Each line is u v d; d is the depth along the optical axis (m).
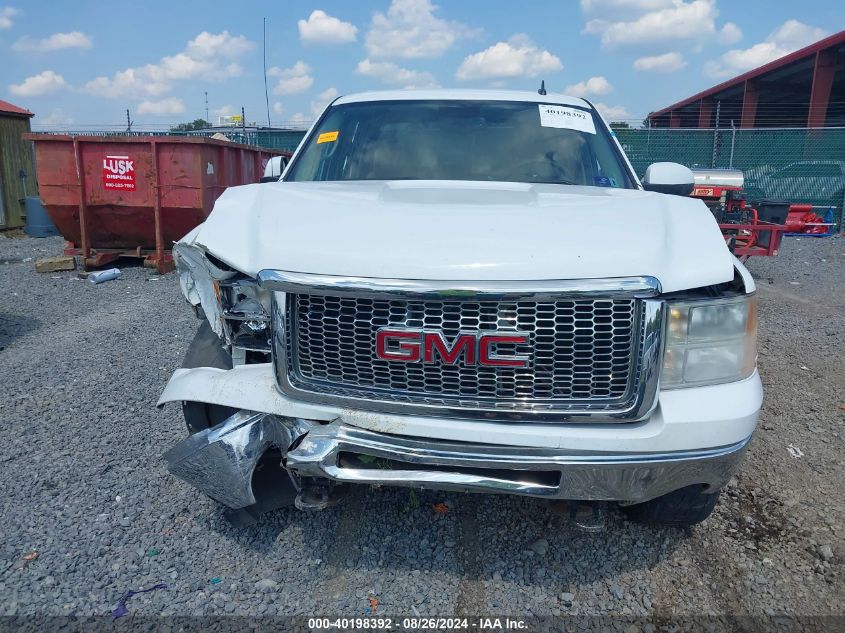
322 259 2.34
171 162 8.94
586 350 2.27
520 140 3.78
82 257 9.63
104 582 2.67
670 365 2.36
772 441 4.04
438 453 2.31
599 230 2.42
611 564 2.86
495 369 2.29
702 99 30.34
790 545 3.00
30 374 5.05
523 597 2.65
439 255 2.27
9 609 2.50
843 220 16.09
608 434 2.28
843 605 2.62
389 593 2.66
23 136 8.97
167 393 2.63
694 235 2.54
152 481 3.44
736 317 2.42
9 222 14.16
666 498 2.79
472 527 3.10
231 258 2.54
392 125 3.90
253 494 2.76
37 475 3.49
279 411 2.46
